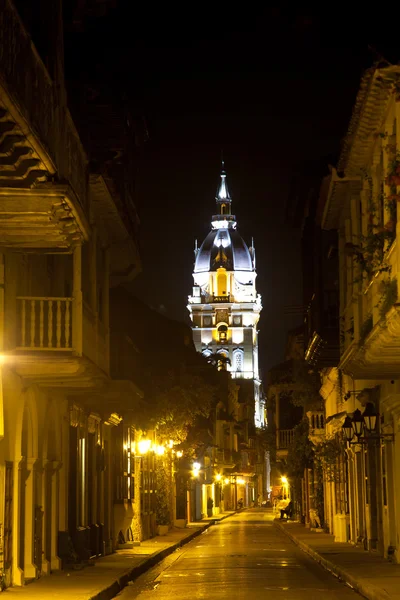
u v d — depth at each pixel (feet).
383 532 119.65
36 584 86.69
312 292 148.77
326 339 132.16
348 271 114.83
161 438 187.83
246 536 206.80
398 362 88.17
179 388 180.75
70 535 110.52
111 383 113.29
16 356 80.38
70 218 71.00
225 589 89.92
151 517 183.42
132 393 117.29
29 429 90.22
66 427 107.14
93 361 94.48
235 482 497.05
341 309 124.16
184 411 181.68
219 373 435.94
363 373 97.04
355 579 89.51
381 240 81.25
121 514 143.33
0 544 80.18
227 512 435.53
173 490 229.45
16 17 54.65
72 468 111.55
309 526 219.61
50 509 99.71
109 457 137.80
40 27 68.28
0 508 79.87
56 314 84.53
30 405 88.99
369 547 126.62
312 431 197.88
